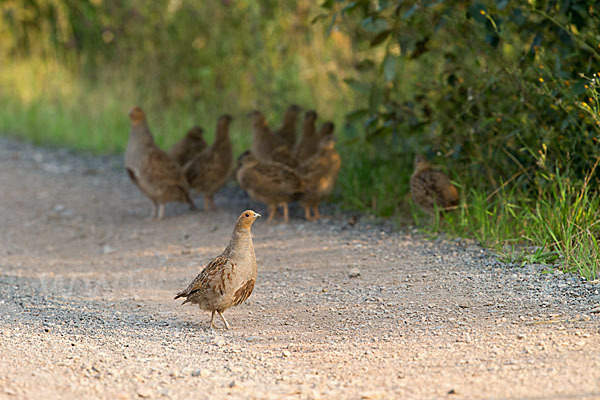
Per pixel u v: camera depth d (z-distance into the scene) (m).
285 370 7.37
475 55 13.04
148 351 8.02
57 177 19.22
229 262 8.86
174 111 22.62
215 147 15.26
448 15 12.65
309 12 20.64
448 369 7.01
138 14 22.45
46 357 7.64
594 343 7.25
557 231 10.63
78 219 15.63
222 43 22.28
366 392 6.59
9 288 10.95
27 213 16.17
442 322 8.47
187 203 15.65
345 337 8.34
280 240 12.92
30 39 27.14
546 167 11.39
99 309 9.95
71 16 26.38
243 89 21.84
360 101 17.52
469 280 9.81
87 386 6.89
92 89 25.03
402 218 13.57
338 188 15.63
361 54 18.25
